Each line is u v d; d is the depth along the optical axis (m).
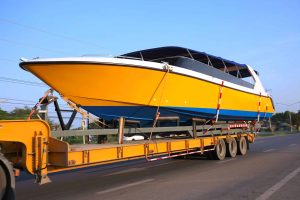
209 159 15.61
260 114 19.67
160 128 12.09
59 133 8.67
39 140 7.12
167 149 11.64
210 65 15.57
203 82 13.83
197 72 13.51
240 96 17.02
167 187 9.16
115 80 10.73
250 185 9.20
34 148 7.05
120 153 9.49
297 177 10.39
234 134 17.03
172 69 12.08
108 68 10.40
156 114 12.23
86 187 9.55
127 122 11.92
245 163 13.98
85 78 10.27
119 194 8.47
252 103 18.48
